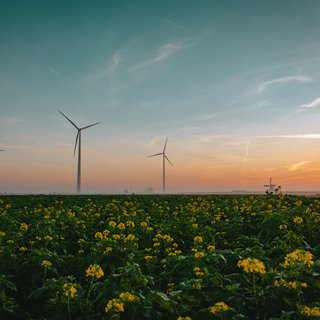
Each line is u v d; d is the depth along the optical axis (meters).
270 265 9.80
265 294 7.53
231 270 9.84
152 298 7.22
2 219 17.56
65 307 7.86
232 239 15.91
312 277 7.83
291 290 7.45
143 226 15.32
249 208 21.19
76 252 14.10
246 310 7.32
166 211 23.23
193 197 34.69
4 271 10.32
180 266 9.59
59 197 35.53
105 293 7.98
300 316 6.64
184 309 7.21
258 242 12.77
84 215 19.81
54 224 15.57
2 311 7.92
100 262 10.64
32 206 27.55
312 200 26.70
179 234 15.24
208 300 7.58
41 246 12.86
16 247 12.36
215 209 23.41
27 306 9.25
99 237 12.33
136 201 30.64
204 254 9.35
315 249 11.16
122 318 7.45
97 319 7.65
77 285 7.94
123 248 11.12
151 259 11.14
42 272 10.05
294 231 14.97
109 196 37.22
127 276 8.30
